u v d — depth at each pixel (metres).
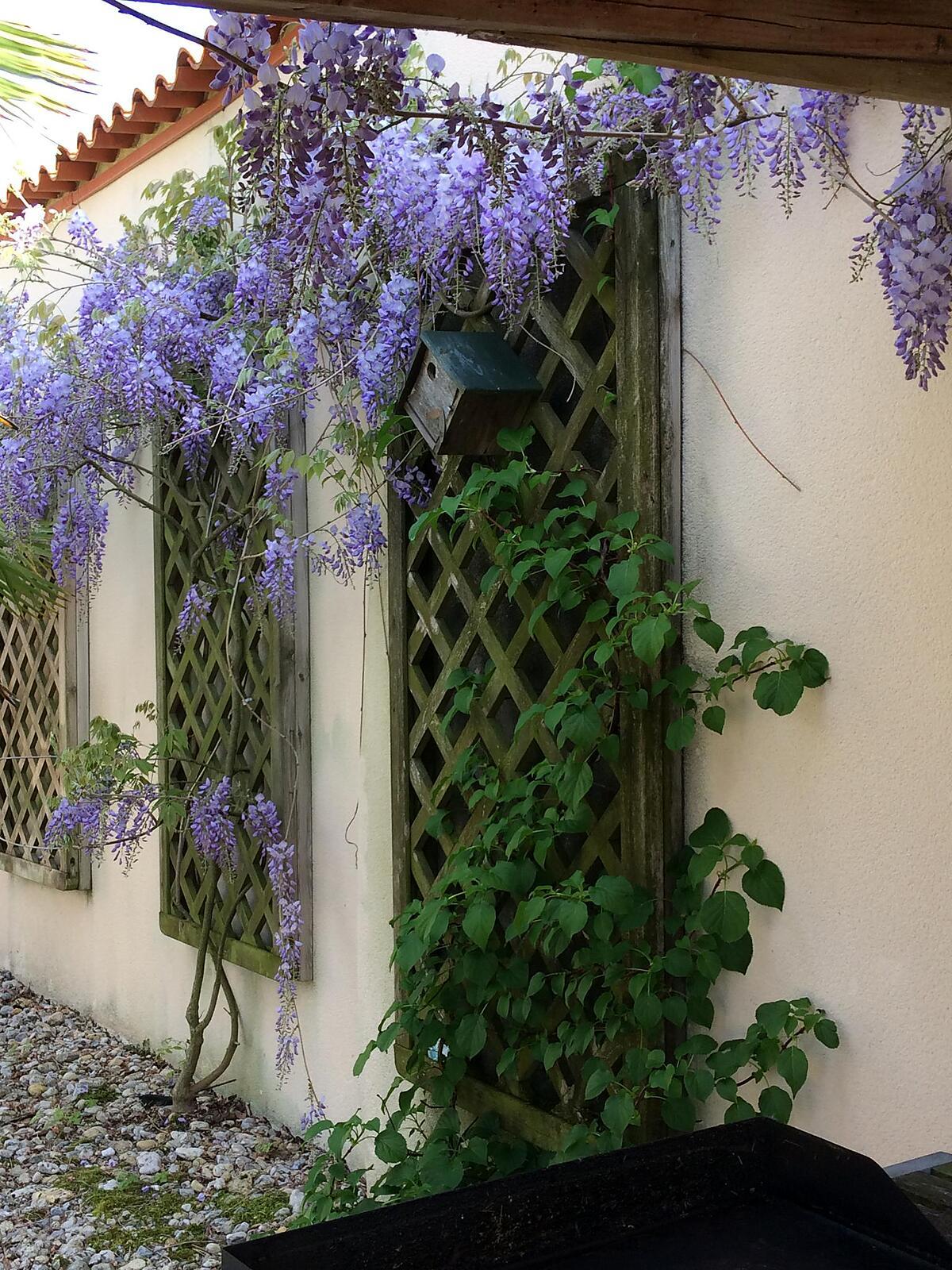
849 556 1.88
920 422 1.77
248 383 3.05
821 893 1.92
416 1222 1.03
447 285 2.52
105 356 3.19
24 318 3.98
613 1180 1.14
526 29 1.02
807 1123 1.96
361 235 2.51
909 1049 1.80
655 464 2.14
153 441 3.75
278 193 1.54
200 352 3.23
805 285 1.93
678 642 2.15
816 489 1.92
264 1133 3.48
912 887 1.79
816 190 1.91
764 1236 1.14
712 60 1.12
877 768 1.84
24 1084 4.02
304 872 3.36
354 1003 3.20
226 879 3.81
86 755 3.66
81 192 4.62
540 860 2.23
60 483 3.74
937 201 1.64
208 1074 3.83
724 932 1.97
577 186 2.24
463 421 2.35
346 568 2.96
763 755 2.02
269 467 3.08
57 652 4.84
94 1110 3.71
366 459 2.76
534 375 2.42
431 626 2.73
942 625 1.75
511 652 2.46
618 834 2.28
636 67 1.93
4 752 5.38
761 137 1.88
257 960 3.52
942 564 1.75
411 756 2.81
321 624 3.32
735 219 2.04
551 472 2.32
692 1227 1.15
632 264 2.16
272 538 3.33
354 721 3.18
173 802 3.68
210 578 3.56
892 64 1.19
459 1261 1.05
